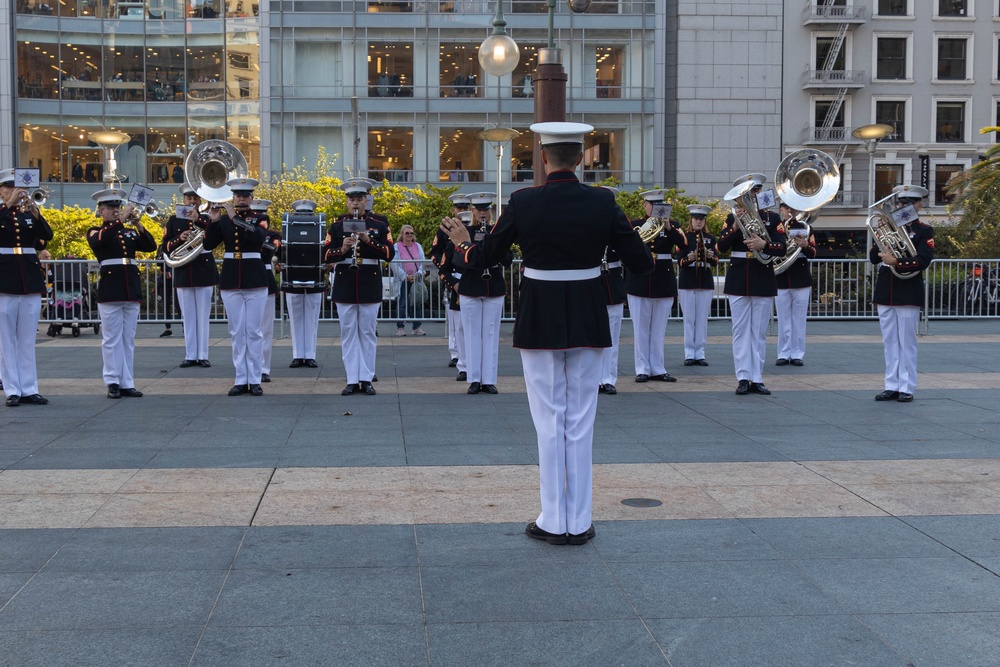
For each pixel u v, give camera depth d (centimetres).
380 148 3688
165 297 1627
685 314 1302
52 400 987
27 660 377
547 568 482
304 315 1271
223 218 1001
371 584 459
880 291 1001
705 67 3878
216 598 440
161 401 984
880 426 859
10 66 3541
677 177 3906
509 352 1471
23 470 675
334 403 977
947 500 609
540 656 384
